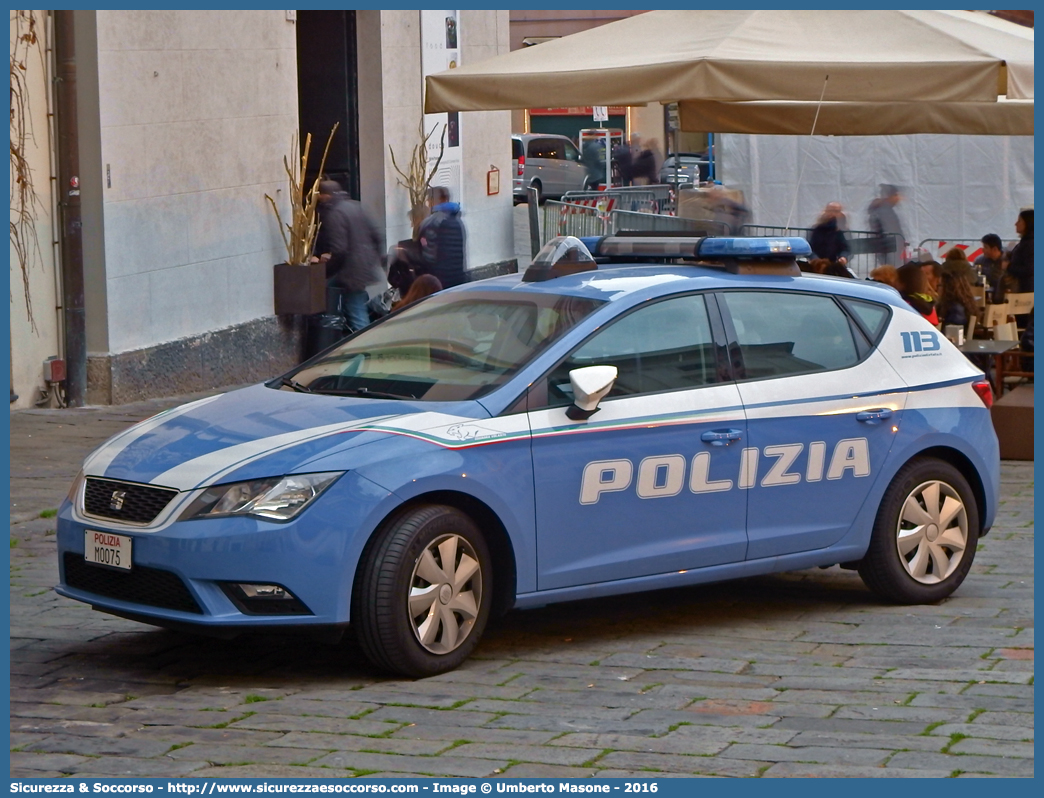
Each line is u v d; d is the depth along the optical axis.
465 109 11.16
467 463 6.03
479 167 22.39
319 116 19.16
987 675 6.01
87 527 6.06
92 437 11.74
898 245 17.69
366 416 6.17
